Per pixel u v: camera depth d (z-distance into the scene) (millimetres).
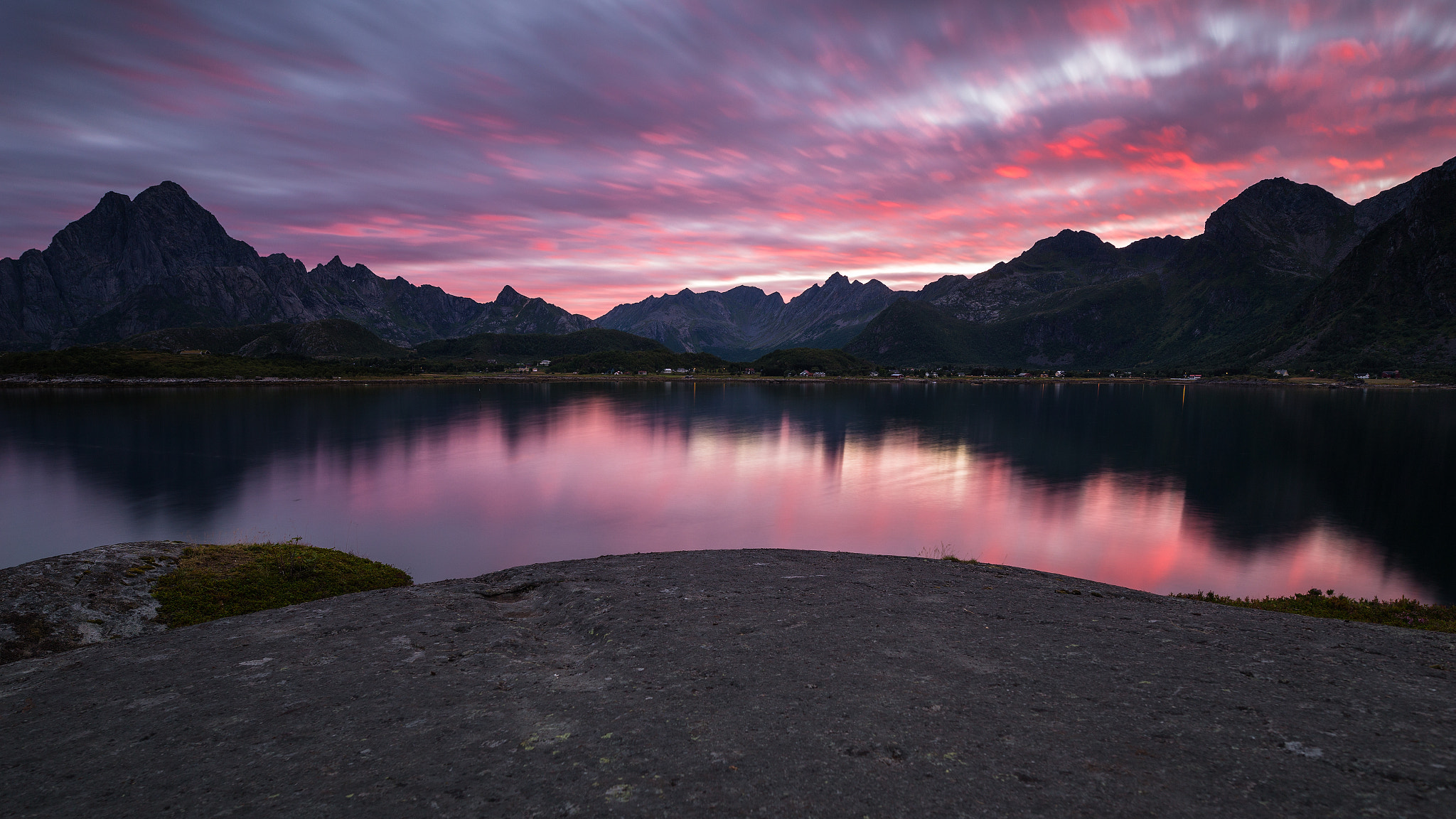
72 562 19891
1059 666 10547
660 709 8930
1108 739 7758
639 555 24094
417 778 7035
